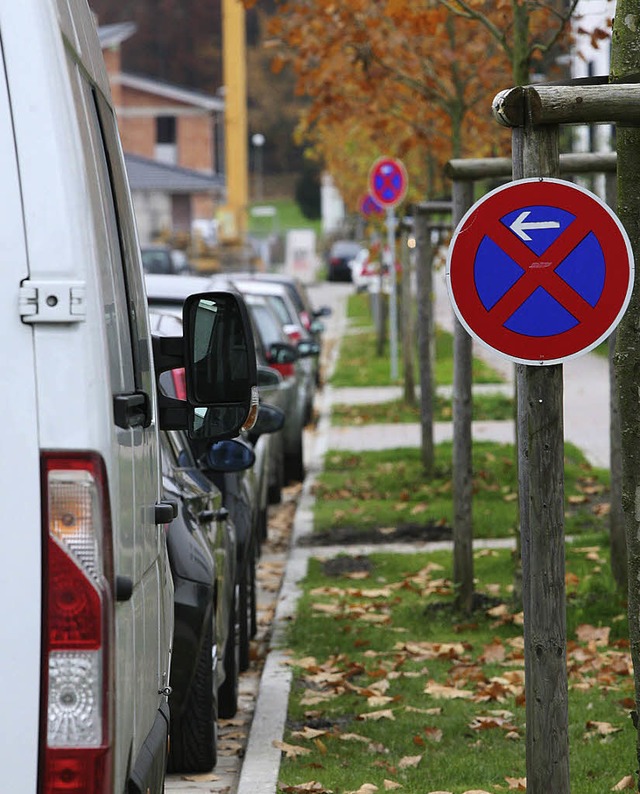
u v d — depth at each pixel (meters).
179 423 9.43
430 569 21.80
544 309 9.32
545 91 9.20
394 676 15.92
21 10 6.08
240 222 122.75
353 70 27.66
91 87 7.52
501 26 25.16
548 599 9.62
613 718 14.16
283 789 12.14
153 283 18.67
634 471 9.46
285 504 29.19
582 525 24.86
